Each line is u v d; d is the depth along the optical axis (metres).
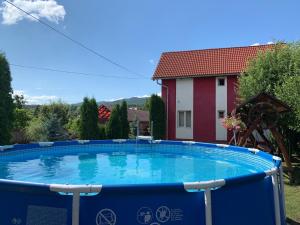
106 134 22.39
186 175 9.15
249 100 12.52
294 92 13.61
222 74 23.27
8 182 4.15
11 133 15.54
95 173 9.41
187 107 24.75
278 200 5.33
